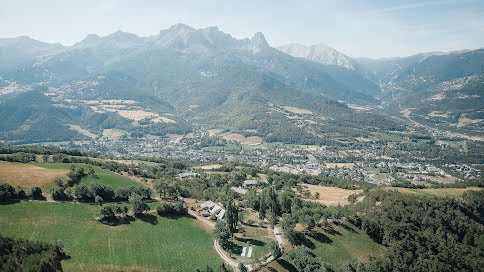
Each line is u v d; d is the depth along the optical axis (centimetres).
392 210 16388
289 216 14638
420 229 15638
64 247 10825
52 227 12006
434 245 14612
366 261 13188
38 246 9962
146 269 10544
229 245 12825
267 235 14250
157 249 12006
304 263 11400
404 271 13038
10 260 8781
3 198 13075
